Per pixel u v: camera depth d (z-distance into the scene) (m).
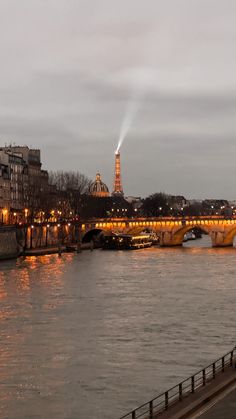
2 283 174.38
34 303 141.88
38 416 75.94
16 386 85.31
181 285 169.75
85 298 148.75
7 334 111.94
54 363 94.62
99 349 101.81
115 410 77.19
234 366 75.44
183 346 103.25
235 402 63.22
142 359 96.25
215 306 137.00
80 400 80.38
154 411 66.88
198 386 69.38
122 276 191.00
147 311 132.25
